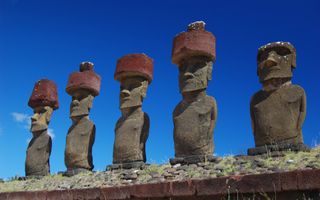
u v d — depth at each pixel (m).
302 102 12.19
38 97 19.17
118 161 15.00
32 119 19.06
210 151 13.09
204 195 9.45
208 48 13.79
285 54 12.63
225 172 10.83
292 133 12.00
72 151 16.78
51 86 19.61
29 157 18.53
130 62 15.62
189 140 13.18
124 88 15.79
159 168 13.13
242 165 11.09
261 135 12.38
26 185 15.91
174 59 14.26
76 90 17.77
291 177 8.32
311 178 8.09
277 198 8.51
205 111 13.27
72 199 12.03
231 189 9.05
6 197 13.79
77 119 17.52
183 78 13.99
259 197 8.69
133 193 10.71
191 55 13.91
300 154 11.02
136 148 14.84
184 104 13.80
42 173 18.11
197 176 11.14
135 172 13.29
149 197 10.40
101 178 13.83
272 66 12.58
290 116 12.13
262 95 12.75
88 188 11.77
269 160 11.02
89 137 16.98
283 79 12.54
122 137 15.12
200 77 13.72
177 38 14.25
